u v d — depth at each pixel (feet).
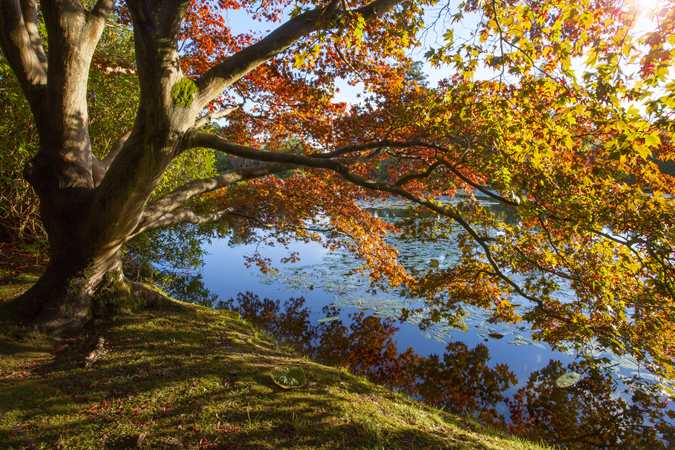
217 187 16.14
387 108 19.04
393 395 12.09
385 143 16.81
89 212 12.01
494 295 18.33
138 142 10.70
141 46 9.20
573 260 14.88
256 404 8.98
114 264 13.92
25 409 7.98
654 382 16.62
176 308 15.65
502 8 10.47
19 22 11.71
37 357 10.58
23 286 15.33
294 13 12.54
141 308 14.79
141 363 10.71
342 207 25.48
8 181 15.43
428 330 21.83
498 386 15.92
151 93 9.89
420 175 13.25
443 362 17.90
